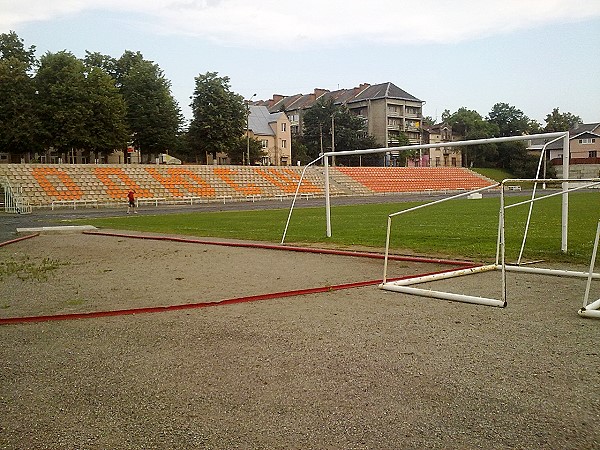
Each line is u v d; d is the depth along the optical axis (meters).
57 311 6.47
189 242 14.58
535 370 4.07
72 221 24.62
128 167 45.78
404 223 19.27
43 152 48.00
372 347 4.71
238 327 5.51
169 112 54.84
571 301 6.46
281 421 3.31
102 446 3.05
